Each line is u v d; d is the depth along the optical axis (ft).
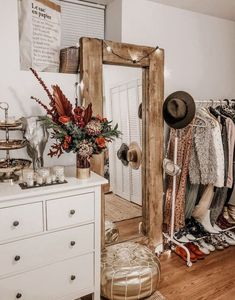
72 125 5.17
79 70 6.47
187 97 7.64
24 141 5.47
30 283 5.04
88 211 5.43
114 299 6.01
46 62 6.22
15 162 5.41
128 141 7.42
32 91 6.03
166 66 8.61
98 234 5.66
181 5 8.33
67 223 5.23
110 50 6.68
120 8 7.59
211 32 9.45
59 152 5.78
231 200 10.30
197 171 8.23
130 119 7.39
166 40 8.45
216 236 9.04
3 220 4.60
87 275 5.69
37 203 4.85
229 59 10.13
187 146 8.26
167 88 8.75
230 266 7.71
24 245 4.86
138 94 7.48
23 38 5.81
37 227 4.92
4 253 4.70
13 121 5.17
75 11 7.95
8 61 5.72
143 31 7.98
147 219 7.91
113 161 7.18
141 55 7.23
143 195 7.88
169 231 8.56
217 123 7.73
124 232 7.57
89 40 6.35
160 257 8.11
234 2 8.14
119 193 7.38
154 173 7.81
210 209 8.97
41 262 5.08
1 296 4.80
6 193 4.59
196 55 9.21
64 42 7.89
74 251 5.41
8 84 5.78
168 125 7.99
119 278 5.96
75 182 5.29
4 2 5.55
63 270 5.36
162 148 7.89
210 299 6.35
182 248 8.21
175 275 7.25
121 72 7.10
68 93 6.50
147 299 6.29
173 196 7.98
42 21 6.02
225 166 8.00
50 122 5.23
